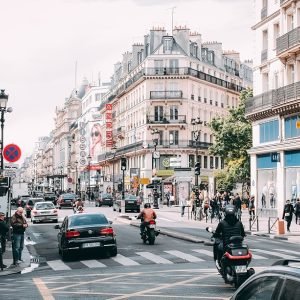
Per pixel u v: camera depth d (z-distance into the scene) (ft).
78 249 65.41
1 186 82.17
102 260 64.80
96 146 418.92
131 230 110.42
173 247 76.59
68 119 591.78
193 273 51.44
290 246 77.25
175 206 232.53
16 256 61.62
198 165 148.56
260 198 152.66
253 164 156.66
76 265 61.52
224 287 43.09
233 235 44.42
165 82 269.03
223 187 208.23
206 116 285.23
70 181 453.17
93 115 442.09
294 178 133.59
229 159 203.72
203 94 282.77
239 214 127.95
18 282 49.42
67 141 581.12
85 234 65.87
